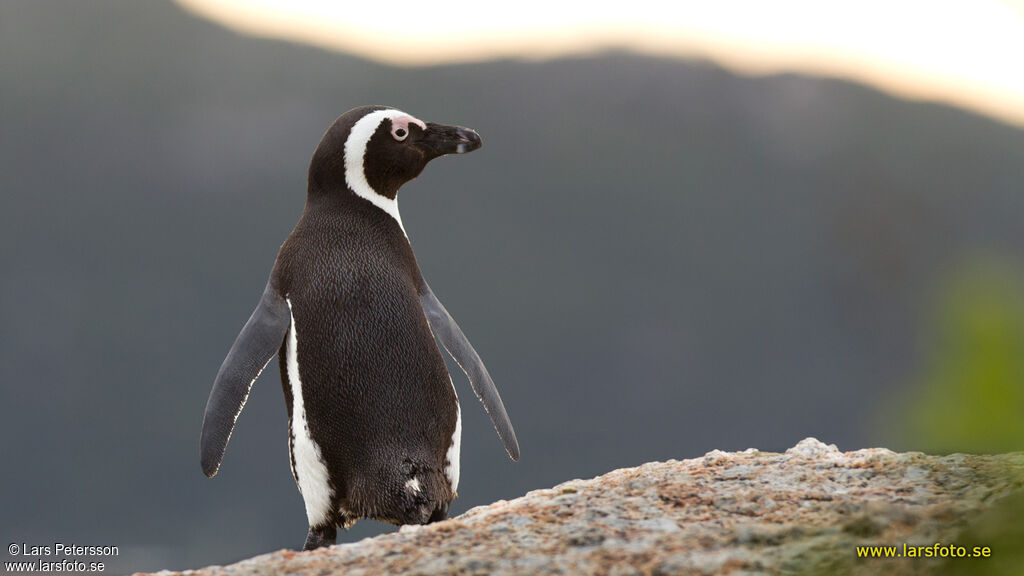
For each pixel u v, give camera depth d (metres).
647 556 14.80
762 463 21.28
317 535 23.55
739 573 13.74
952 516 15.12
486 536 16.48
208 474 23.47
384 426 22.47
